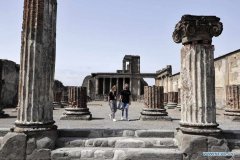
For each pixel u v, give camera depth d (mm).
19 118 7172
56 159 6906
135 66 60000
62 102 27141
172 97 23547
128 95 13062
